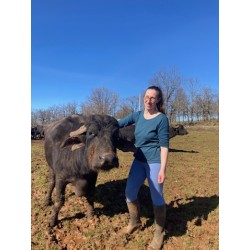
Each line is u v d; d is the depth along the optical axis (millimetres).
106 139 4281
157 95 4414
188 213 5746
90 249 4516
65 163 4949
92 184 5168
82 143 4672
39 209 5832
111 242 4668
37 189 6973
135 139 4668
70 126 5348
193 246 4566
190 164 11227
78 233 4922
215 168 10406
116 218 5496
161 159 4312
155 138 4426
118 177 8242
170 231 5008
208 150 16141
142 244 4629
